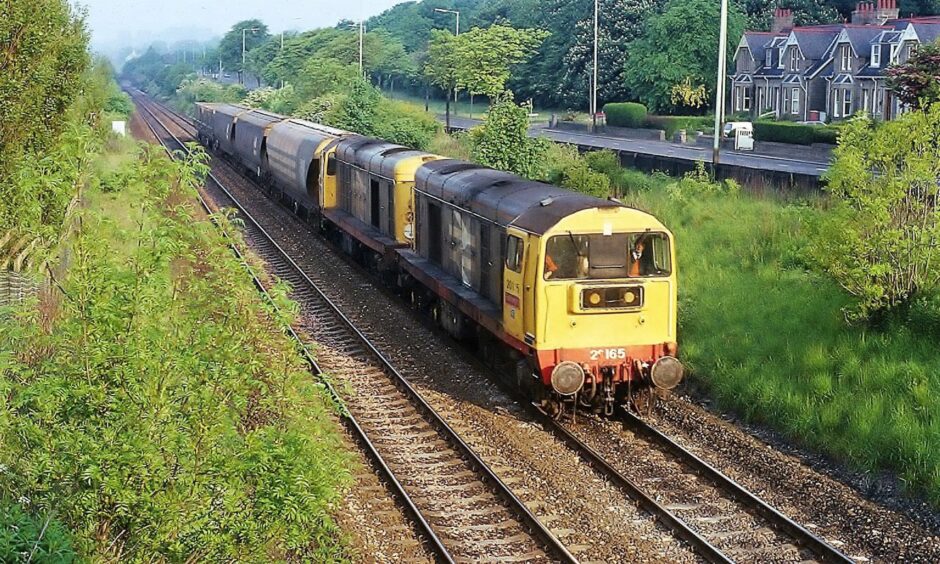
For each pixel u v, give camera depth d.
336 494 10.53
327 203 31.66
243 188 45.84
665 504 13.35
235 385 10.09
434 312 22.56
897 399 15.22
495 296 18.34
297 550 10.95
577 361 15.99
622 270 16.05
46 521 9.21
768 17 78.31
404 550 12.17
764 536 12.35
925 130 16.97
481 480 14.21
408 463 14.85
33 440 9.53
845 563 11.42
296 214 37.31
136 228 13.58
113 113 59.62
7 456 9.77
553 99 85.94
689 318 20.12
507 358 18.52
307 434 10.57
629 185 34.41
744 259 23.27
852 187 17.72
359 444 15.45
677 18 71.69
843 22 76.94
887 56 59.06
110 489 9.12
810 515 12.98
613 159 36.75
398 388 18.25
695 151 50.69
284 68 89.62
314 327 22.23
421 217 23.31
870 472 14.01
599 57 80.19
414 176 24.08
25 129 18.78
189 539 9.63
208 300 11.08
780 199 29.50
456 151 47.28
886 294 17.67
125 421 9.42
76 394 9.41
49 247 13.16
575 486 13.92
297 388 12.19
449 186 21.17
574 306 15.81
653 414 16.86
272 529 9.86
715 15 71.62
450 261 21.17
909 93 30.80
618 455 15.11
